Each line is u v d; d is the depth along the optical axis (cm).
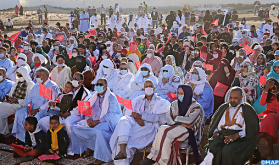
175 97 488
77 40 1174
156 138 424
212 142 397
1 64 746
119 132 437
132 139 445
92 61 790
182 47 920
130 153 449
